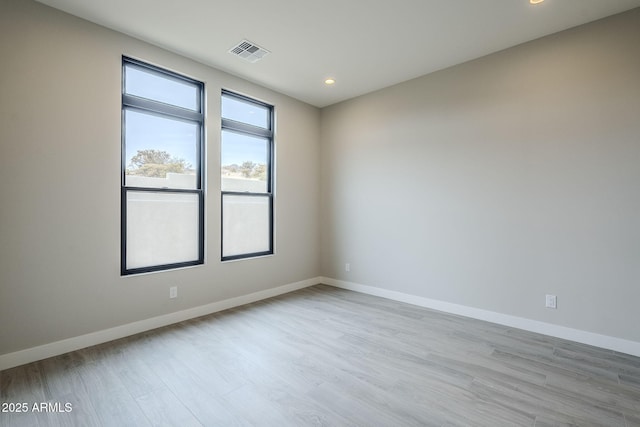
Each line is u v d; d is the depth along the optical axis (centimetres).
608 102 275
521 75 321
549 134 305
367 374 233
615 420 183
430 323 337
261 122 442
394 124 426
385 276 437
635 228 264
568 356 262
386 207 436
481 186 349
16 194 244
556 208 302
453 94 370
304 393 209
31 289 250
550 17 275
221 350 271
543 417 185
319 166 521
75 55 271
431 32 299
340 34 302
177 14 271
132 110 316
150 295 319
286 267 466
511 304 329
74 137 271
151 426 177
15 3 243
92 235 281
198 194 366
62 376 228
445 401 201
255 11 266
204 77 363
